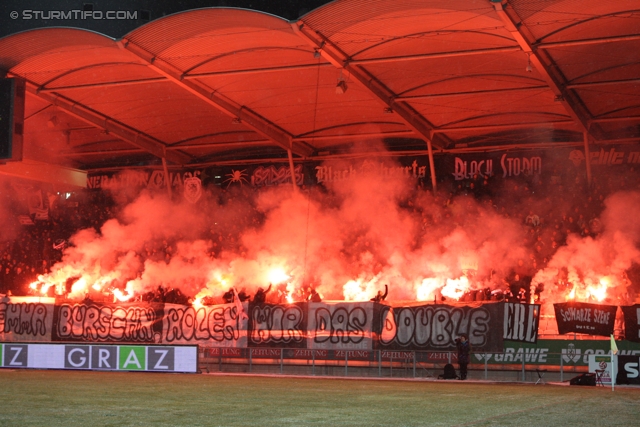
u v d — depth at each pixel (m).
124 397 18.97
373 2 22.84
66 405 17.09
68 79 30.56
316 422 14.27
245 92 31.47
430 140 35.50
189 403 17.67
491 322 26.67
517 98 31.23
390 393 20.77
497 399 19.08
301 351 29.25
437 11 23.09
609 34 24.30
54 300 32.47
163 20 25.05
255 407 16.89
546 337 26.19
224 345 30.17
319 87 30.92
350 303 28.86
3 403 17.48
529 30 24.05
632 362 24.31
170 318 31.02
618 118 32.53
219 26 25.33
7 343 29.53
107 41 26.56
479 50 25.78
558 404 17.84
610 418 15.07
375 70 28.41
